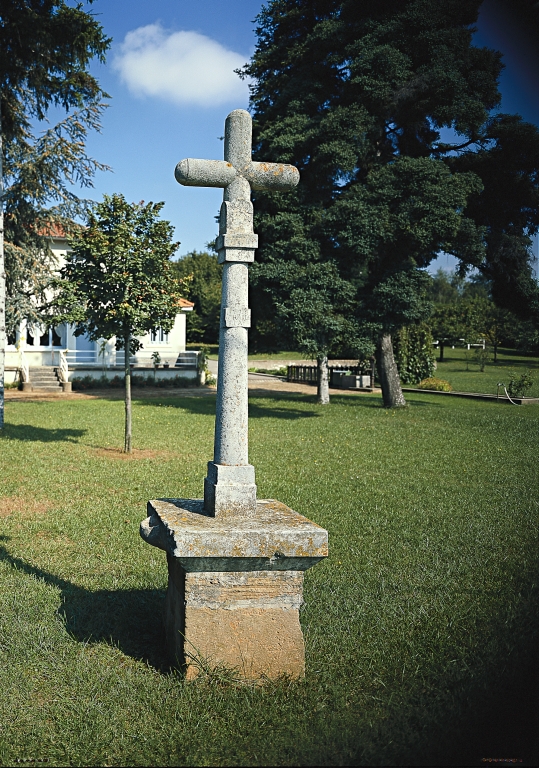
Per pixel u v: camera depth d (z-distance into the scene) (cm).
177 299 1258
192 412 2050
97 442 1384
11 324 2045
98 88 1653
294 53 2073
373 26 1858
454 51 1758
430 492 945
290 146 1902
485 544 677
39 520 741
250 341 2573
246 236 409
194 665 371
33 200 2014
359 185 1900
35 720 340
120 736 326
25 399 2352
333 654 418
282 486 966
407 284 1895
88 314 1194
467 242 1914
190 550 360
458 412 2091
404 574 579
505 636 426
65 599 503
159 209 1224
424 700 355
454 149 2020
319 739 322
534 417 1948
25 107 1741
